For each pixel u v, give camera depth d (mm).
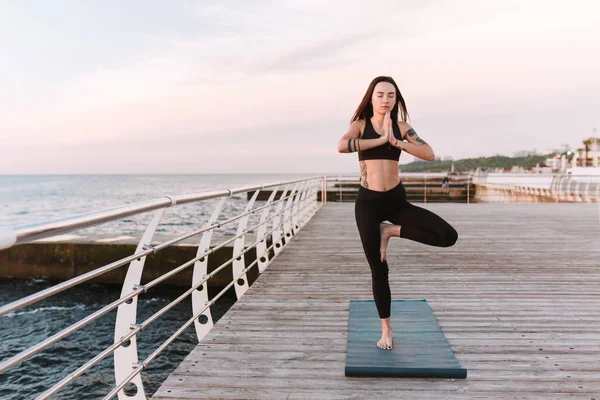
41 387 6078
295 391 2141
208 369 2391
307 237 7352
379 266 2424
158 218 2127
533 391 2115
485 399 2041
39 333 7906
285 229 6918
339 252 5941
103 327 8070
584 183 18047
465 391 2117
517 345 2684
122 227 27156
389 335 2535
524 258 5523
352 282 4320
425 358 2375
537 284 4215
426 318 3033
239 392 2139
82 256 10391
